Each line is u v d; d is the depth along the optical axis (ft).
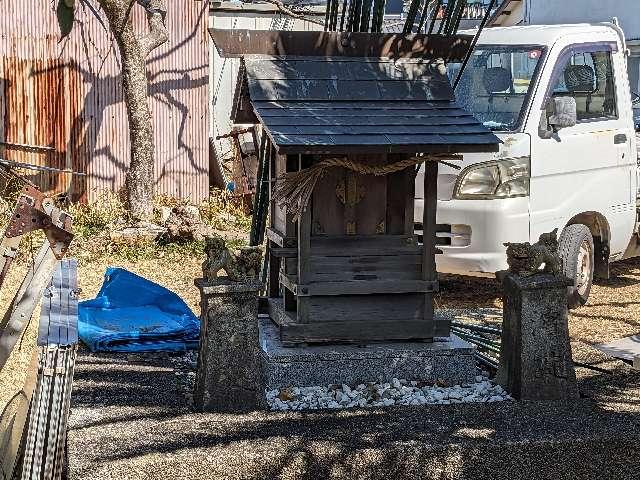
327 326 19.02
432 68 19.63
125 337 22.33
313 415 17.13
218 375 17.39
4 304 25.91
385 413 17.30
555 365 18.35
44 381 11.98
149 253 36.91
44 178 44.93
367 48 19.43
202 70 47.24
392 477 15.31
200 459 14.82
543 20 54.24
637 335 25.95
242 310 17.43
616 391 19.16
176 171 47.19
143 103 41.04
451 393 18.72
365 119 18.24
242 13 54.65
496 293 31.96
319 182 19.11
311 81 18.84
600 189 30.53
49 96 44.83
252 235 24.21
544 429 16.53
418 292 19.31
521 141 28.07
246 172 45.24
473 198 28.12
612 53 31.53
